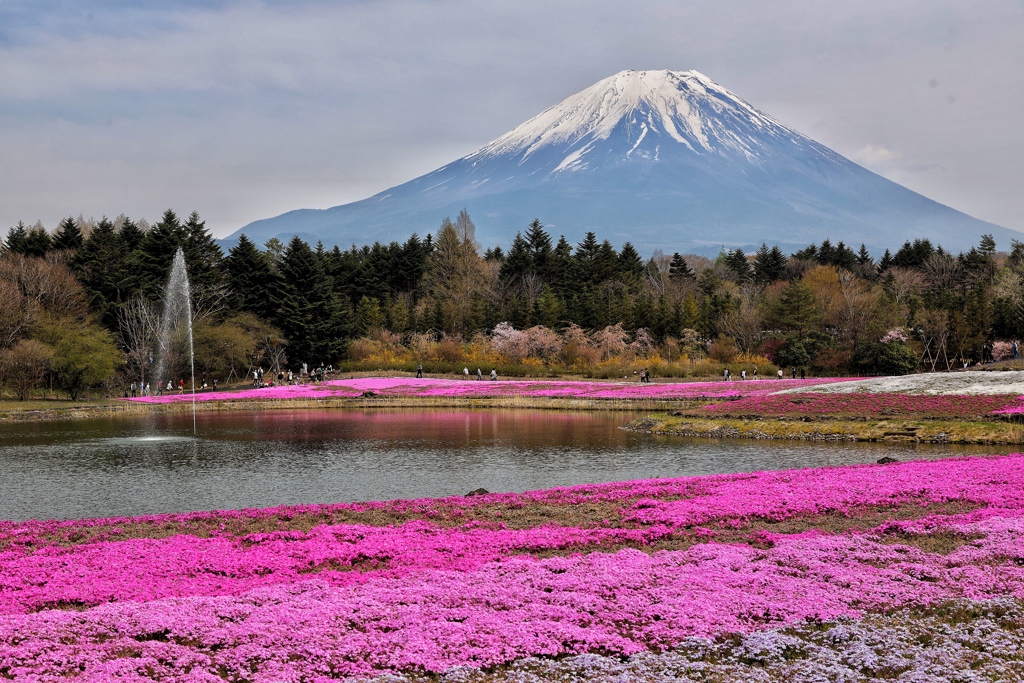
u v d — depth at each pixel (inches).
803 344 4052.7
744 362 3882.9
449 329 4965.6
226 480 1357.0
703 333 4729.3
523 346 4212.6
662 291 5802.2
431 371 4128.9
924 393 2106.3
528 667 498.9
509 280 5757.9
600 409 2679.6
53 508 1139.9
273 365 4392.2
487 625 565.6
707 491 1085.1
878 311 4212.6
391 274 6107.3
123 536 890.7
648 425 2133.4
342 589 663.8
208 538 876.0
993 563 693.3
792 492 1043.9
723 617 569.9
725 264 7701.8
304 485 1314.0
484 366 4015.8
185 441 1872.5
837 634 534.9
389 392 3230.8
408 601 626.5
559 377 3855.8
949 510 908.6
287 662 510.0
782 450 1667.1
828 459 1521.9
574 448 1737.2
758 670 482.9
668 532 852.0
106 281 3801.7
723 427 1994.3
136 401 2952.8
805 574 678.5
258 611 605.3
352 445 1795.0
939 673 472.4
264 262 4586.6
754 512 929.5
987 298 4094.5
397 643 534.9
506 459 1582.2
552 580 673.0
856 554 732.7
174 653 521.3
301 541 853.2
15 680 470.9
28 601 643.5
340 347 4468.5
